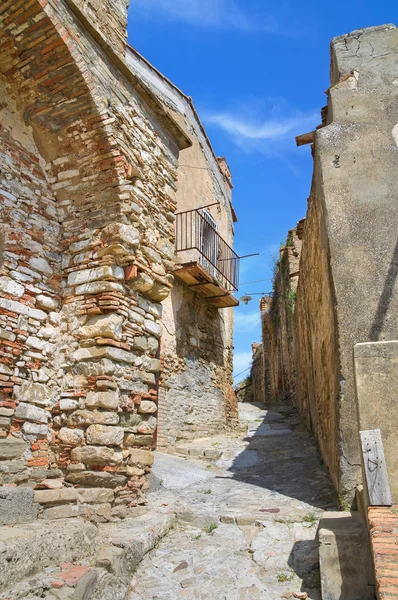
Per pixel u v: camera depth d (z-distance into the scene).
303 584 3.87
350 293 5.53
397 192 5.88
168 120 6.32
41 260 5.23
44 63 4.97
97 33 5.23
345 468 4.99
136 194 5.44
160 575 4.09
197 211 11.07
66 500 4.48
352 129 6.30
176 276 10.48
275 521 4.89
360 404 3.89
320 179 6.28
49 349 5.12
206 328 11.98
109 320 4.97
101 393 4.77
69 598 3.19
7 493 4.04
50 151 5.55
